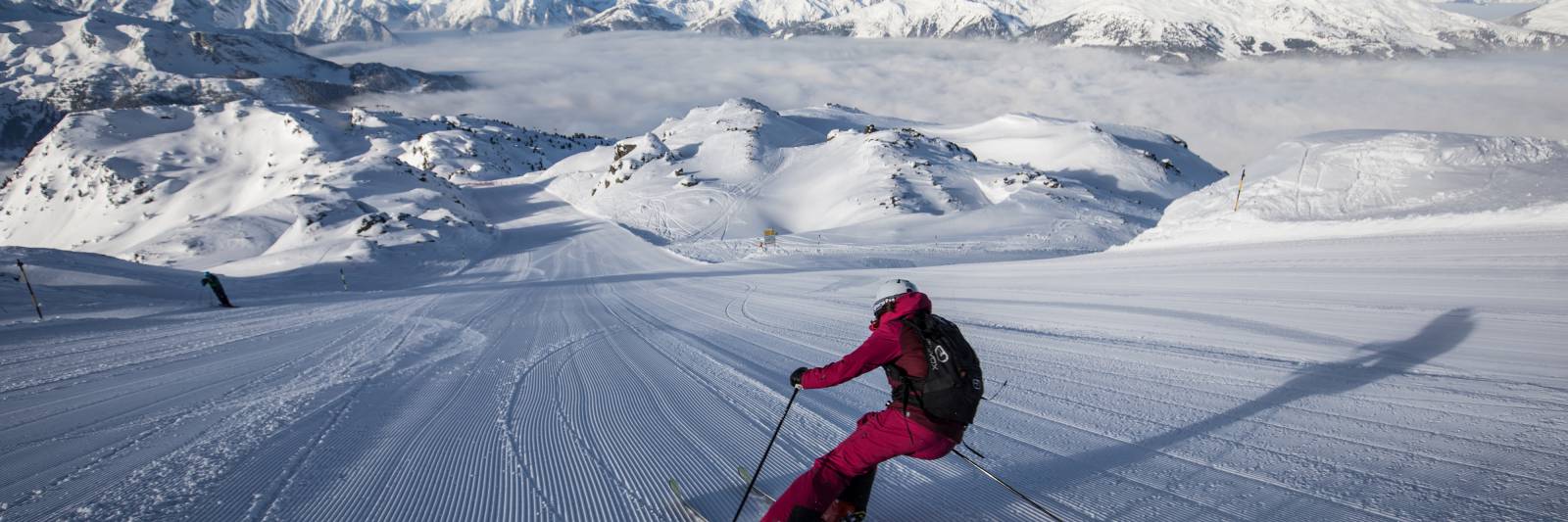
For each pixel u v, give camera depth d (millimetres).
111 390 7590
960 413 2867
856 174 85250
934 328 2961
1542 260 10383
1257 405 5113
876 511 3646
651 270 35188
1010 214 58125
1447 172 17969
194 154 174000
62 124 180500
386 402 6727
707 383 7156
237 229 53750
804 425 5320
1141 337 8539
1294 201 19562
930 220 58094
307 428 5727
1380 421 4520
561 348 10258
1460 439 4070
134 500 4137
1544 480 3387
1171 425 4762
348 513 3859
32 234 153250
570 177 115625
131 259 49062
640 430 5371
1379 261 12125
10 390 7738
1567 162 16547
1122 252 21500
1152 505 3434
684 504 3787
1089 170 106625
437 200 75062
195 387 7648
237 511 3926
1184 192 100562
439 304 18953
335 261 37250
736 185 90750
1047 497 3648
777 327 11820
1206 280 12867
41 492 4355
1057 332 9500
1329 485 3523
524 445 5094
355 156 174125
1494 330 7012
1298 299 9953
